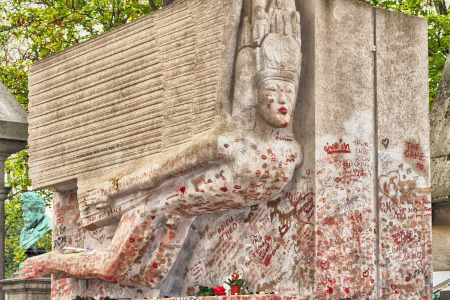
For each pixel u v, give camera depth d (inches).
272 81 323.9
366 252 337.7
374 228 343.0
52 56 434.6
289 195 335.9
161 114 363.9
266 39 325.1
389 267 345.7
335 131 335.3
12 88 774.5
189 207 351.9
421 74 366.0
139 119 376.2
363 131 343.9
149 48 374.6
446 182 476.4
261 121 328.8
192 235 376.8
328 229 327.6
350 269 331.9
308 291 323.6
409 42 363.6
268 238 342.3
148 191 361.1
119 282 402.9
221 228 363.6
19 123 549.6
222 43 332.5
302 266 327.3
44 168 435.2
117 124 388.8
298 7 341.1
